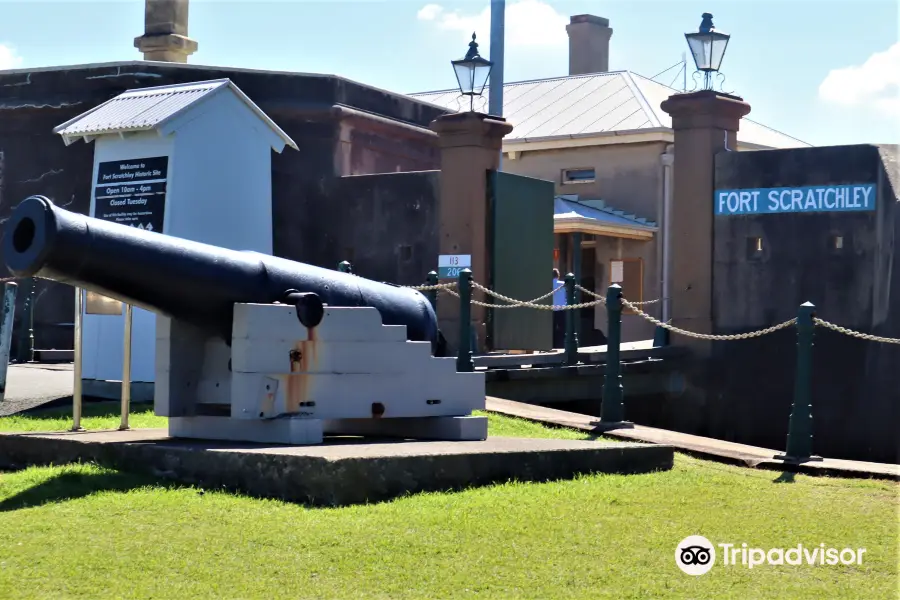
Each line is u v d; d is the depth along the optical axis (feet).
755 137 102.58
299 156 66.33
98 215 45.42
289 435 30.04
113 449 30.50
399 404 32.12
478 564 22.65
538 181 63.72
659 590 21.53
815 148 59.52
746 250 60.64
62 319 65.05
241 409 29.84
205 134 44.86
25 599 20.03
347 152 67.51
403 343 32.17
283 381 30.35
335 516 25.52
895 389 58.08
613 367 42.55
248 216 46.57
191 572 21.63
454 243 59.72
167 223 43.68
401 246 64.75
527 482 30.09
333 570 21.91
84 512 25.64
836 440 58.85
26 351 62.03
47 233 26.08
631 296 91.76
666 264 90.33
